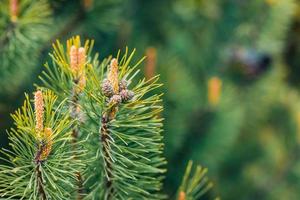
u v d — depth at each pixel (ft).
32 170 2.63
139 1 5.53
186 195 3.08
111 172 2.75
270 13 5.88
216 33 6.00
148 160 2.78
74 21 4.51
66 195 2.76
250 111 6.46
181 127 4.80
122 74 2.63
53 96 2.72
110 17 4.63
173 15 5.92
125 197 2.87
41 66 4.49
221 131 5.10
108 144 2.70
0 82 4.25
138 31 5.60
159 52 5.16
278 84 6.64
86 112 2.70
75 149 2.78
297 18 7.77
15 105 4.84
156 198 3.14
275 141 6.82
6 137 4.94
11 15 3.77
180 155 5.05
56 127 2.59
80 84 2.77
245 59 5.77
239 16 5.94
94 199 2.81
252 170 6.79
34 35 3.92
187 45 5.97
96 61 2.91
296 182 6.79
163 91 4.67
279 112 6.79
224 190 6.54
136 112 2.72
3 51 3.91
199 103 4.98
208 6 6.04
